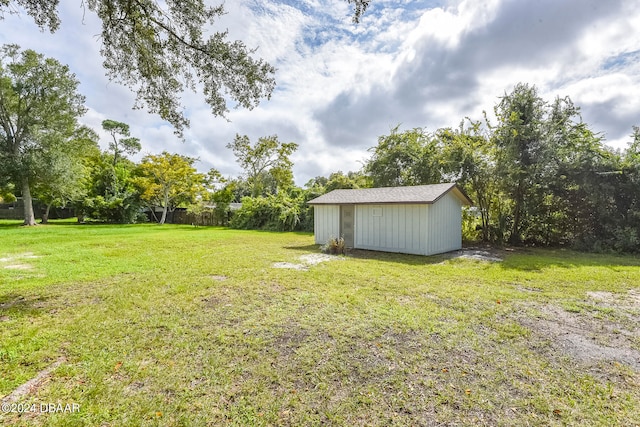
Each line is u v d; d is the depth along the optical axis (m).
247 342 3.18
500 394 2.31
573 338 3.32
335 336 3.32
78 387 2.38
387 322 3.71
